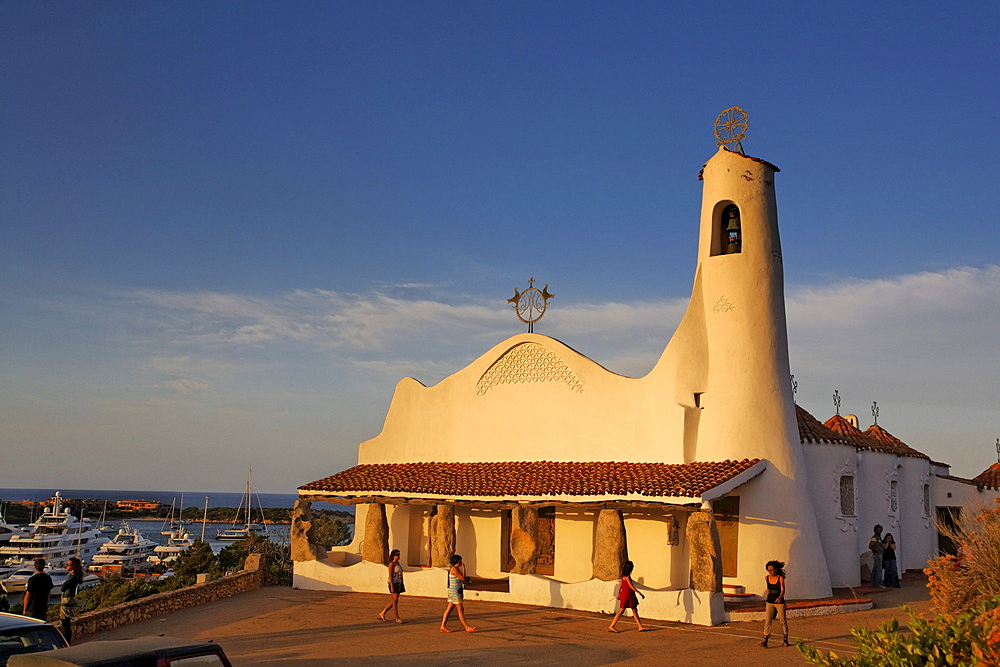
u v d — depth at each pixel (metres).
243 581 24.97
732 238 25.31
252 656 15.76
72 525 90.88
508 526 26.16
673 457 23.47
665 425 23.86
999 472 33.56
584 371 25.81
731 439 23.09
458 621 19.67
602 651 16.41
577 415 25.66
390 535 27.38
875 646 8.17
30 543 83.94
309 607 21.78
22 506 151.25
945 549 33.38
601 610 20.97
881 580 26.02
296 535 26.08
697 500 19.89
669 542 22.86
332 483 26.39
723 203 25.03
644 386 24.67
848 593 23.83
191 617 20.12
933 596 14.59
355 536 28.75
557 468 24.72
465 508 26.58
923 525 31.81
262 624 19.23
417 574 24.16
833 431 26.95
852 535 25.58
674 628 18.84
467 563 26.27
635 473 22.78
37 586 15.23
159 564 84.75
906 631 18.62
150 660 8.74
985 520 14.69
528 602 22.25
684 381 23.89
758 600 21.55
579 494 21.83
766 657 15.97
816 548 22.69
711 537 19.80
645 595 20.34
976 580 13.87
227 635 17.92
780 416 23.34
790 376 24.20
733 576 22.52
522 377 27.02
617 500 21.22
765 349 23.73
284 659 15.48
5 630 10.20
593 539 24.06
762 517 22.38
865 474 28.16
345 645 16.86
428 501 24.92
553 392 26.27
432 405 28.56
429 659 15.59
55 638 10.64
